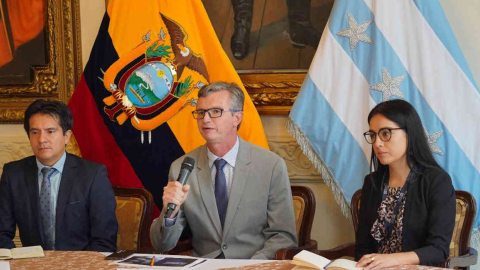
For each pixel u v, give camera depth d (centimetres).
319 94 341
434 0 327
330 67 342
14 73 406
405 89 329
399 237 255
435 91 323
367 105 335
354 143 338
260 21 371
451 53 322
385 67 330
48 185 298
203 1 379
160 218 274
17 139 407
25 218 295
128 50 367
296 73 366
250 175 290
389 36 331
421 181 254
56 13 398
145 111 366
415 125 255
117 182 369
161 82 364
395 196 260
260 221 288
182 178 243
